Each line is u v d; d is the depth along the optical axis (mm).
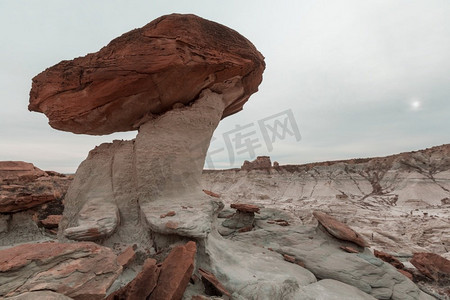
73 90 8461
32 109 9977
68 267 3566
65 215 9570
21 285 3039
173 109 9930
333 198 66625
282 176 87125
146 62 7969
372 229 31266
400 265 11336
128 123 10406
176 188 9430
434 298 8758
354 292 7355
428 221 34344
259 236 12523
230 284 6359
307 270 8820
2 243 12852
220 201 9953
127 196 9625
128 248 7379
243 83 11125
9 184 16969
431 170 67188
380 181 72688
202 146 10352
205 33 8523
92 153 10781
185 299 5449
